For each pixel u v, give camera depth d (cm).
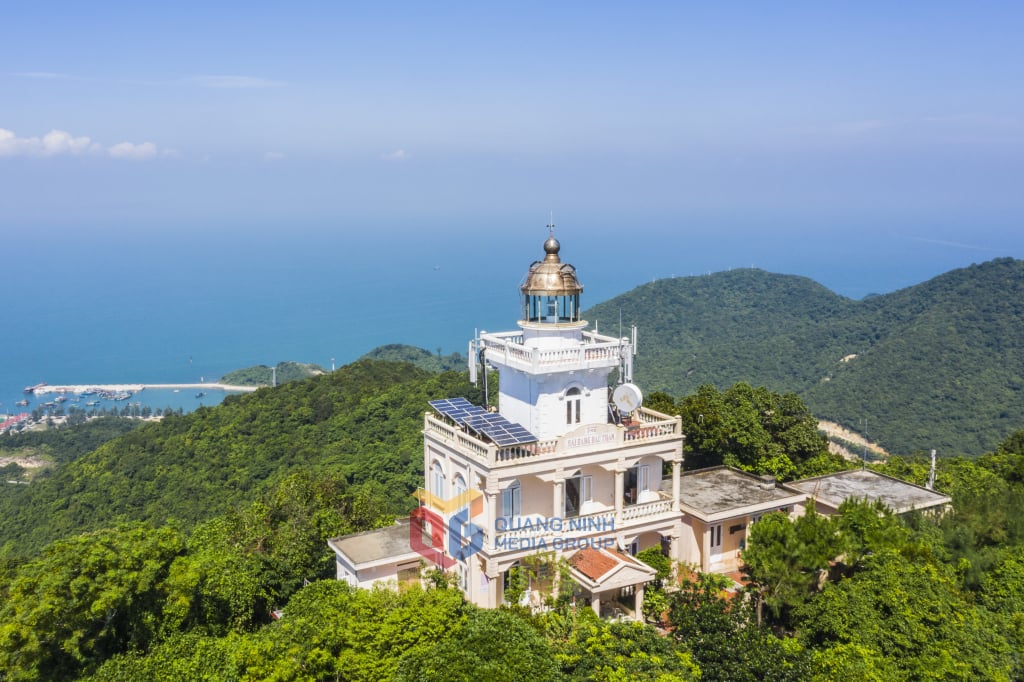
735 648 2986
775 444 5728
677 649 3061
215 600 3722
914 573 3469
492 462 3372
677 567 3872
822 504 4731
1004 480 5906
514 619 3102
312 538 4578
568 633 3114
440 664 2772
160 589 3403
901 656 3155
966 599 3797
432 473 4022
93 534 3512
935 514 4516
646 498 3975
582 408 3778
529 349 3622
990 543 4388
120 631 3325
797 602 3353
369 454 10362
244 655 2986
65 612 3102
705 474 4791
